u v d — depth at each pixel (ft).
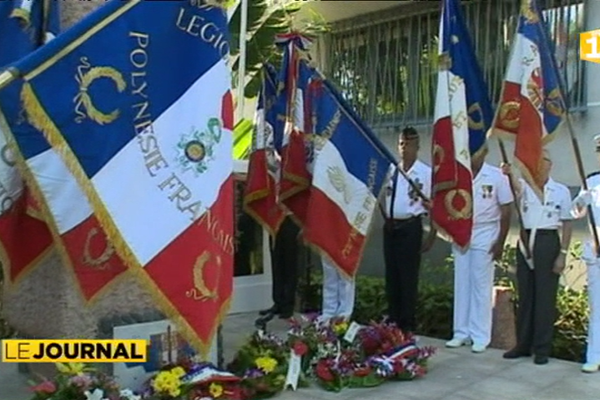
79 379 14.03
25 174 10.61
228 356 19.27
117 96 10.80
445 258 26.20
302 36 20.02
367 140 18.49
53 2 13.97
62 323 15.31
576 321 20.75
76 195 10.92
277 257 25.27
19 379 16.78
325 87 18.24
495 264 21.89
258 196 20.51
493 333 20.66
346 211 18.11
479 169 19.52
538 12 17.15
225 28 11.75
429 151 28.04
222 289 11.71
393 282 21.66
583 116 23.47
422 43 28.58
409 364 17.15
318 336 17.38
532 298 18.94
